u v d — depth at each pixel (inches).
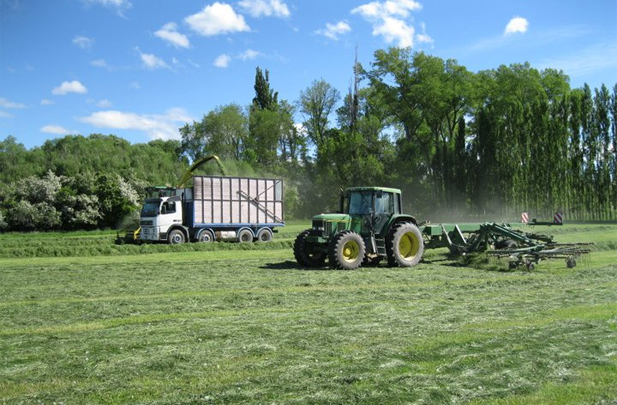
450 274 456.8
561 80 1916.8
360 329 238.7
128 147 2055.9
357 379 168.2
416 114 1956.2
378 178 1852.9
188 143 2237.9
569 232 954.7
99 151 1849.2
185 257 669.3
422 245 534.9
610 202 1505.9
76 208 1370.6
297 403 148.6
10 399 158.7
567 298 317.4
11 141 1854.1
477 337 219.9
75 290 389.4
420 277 438.6
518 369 177.3
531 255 485.1
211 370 183.0
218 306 315.6
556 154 1581.0
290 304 320.2
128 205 1401.3
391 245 510.0
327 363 186.7
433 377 169.6
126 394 160.7
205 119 2196.1
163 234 858.1
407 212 1886.1
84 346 219.1
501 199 1695.4
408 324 248.8
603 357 190.5
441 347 205.0
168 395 159.0
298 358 194.9
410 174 1920.5
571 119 1571.1
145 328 253.6
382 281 418.6
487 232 559.8
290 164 2240.4
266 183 957.2
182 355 199.5
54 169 1610.5
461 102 1935.3
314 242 520.1
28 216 1316.4
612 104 1512.1
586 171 1539.1
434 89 1788.9
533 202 1627.7
